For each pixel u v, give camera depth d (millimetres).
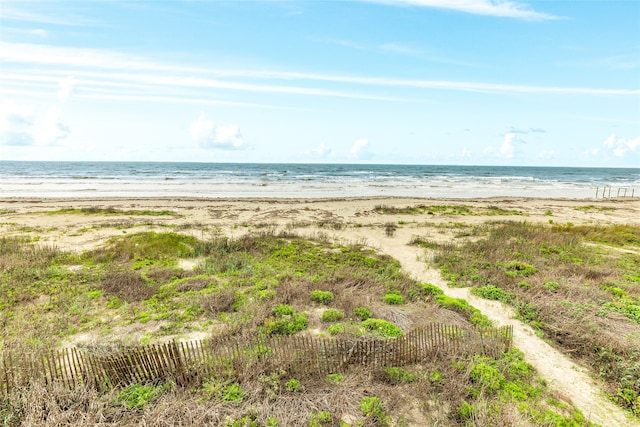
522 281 10453
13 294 8984
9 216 20984
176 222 20125
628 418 5375
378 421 5027
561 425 4973
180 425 4730
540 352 7082
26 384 5402
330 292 9359
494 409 5191
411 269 12227
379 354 6285
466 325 7785
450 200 33281
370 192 41375
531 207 29328
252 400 5281
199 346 6785
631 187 54094
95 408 4969
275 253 13289
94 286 9758
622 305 8727
